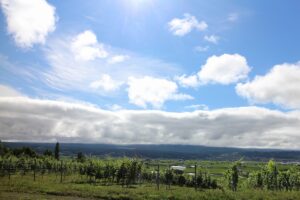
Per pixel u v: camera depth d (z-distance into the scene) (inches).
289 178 1940.2
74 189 1267.2
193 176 2395.4
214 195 1175.0
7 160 2711.6
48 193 1175.6
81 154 4325.8
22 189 1243.8
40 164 2839.6
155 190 1353.3
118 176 2091.5
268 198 1155.3
